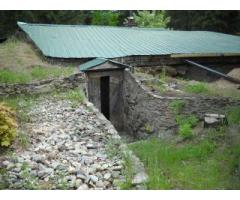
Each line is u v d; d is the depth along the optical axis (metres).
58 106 10.53
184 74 16.17
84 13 33.19
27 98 11.32
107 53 14.81
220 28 31.20
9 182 5.82
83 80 12.57
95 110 10.16
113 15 33.22
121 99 13.94
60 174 6.17
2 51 14.89
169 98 10.45
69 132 8.41
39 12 27.75
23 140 7.52
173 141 8.23
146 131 11.58
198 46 17.77
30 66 13.23
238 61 17.61
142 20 29.52
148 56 15.20
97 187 5.85
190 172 6.38
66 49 14.94
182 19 33.62
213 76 15.54
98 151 7.42
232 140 7.56
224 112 9.65
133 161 6.82
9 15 25.52
